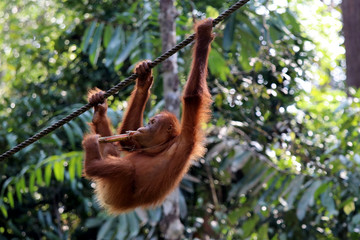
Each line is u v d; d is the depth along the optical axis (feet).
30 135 45.29
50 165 37.52
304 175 37.19
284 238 40.83
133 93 23.82
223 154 40.55
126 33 41.88
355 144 38.45
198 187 45.39
